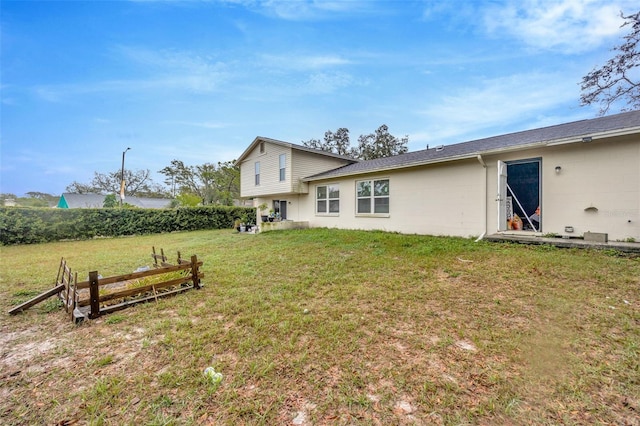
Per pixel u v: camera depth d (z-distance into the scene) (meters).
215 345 2.78
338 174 12.23
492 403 1.86
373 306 3.62
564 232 6.72
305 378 2.22
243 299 4.07
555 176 6.85
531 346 2.54
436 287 4.24
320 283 4.68
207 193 32.53
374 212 11.28
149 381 2.25
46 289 5.05
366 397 1.98
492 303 3.56
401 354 2.50
